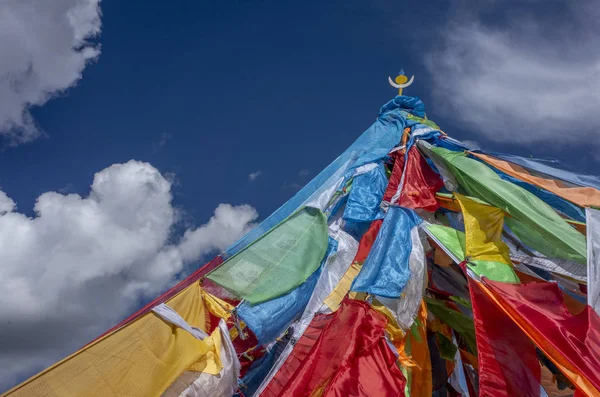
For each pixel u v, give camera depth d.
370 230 11.23
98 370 7.48
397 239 9.59
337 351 7.49
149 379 7.60
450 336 11.47
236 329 9.34
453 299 10.98
